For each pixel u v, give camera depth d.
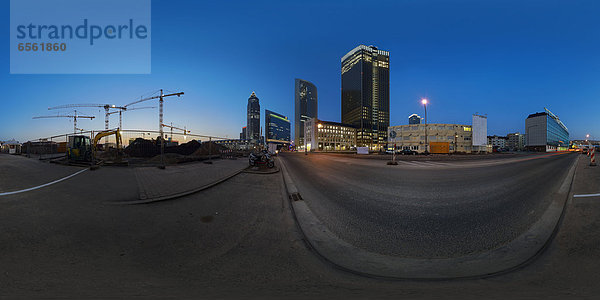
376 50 159.50
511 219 4.16
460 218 4.33
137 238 3.26
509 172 12.02
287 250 2.97
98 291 2.06
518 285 2.14
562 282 2.15
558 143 113.38
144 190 6.65
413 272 2.42
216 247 3.02
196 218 4.29
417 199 6.02
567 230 3.46
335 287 2.18
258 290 2.13
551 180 8.85
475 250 2.93
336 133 116.31
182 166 14.46
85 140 15.05
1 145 35.69
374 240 3.29
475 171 12.70
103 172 10.74
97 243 3.05
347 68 168.12
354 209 5.05
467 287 2.14
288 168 15.73
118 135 15.84
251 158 15.83
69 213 4.33
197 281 2.26
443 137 57.06
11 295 1.96
